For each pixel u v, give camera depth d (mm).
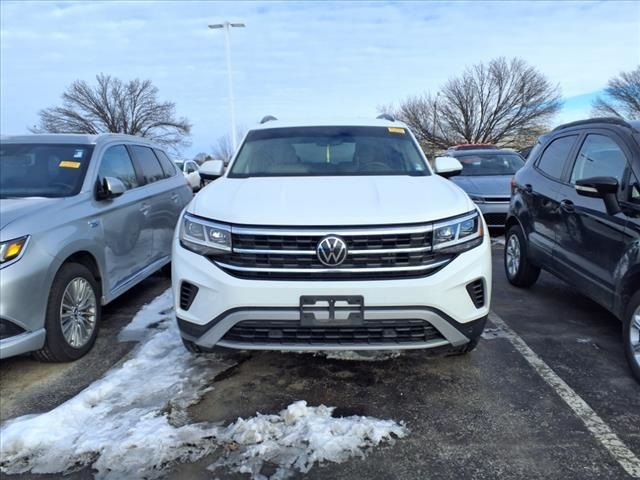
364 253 2809
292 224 2832
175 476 2369
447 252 2900
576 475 2369
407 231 2828
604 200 3520
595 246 3697
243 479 2350
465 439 2648
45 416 2838
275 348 2887
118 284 4406
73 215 3789
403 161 4109
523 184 5188
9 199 3793
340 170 3967
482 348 3793
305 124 4648
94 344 3965
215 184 3729
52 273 3391
